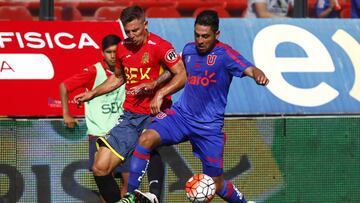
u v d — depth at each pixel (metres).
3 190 28.66
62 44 30.22
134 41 24.09
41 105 29.31
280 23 32.59
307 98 31.34
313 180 30.53
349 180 30.80
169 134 23.97
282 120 30.28
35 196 28.86
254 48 31.81
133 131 24.88
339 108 31.44
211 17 23.52
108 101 27.53
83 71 27.89
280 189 30.31
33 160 28.83
